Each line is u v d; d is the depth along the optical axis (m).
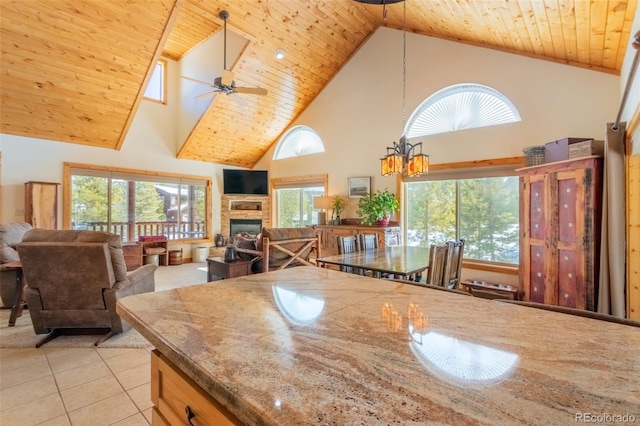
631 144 2.61
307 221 7.36
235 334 0.92
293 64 5.88
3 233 3.88
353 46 6.04
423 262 3.11
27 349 2.81
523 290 3.65
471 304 1.22
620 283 2.67
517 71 4.39
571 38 3.39
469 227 4.90
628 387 0.65
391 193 5.63
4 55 4.20
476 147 4.75
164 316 1.07
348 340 0.88
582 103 3.92
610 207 2.73
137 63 4.91
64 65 4.57
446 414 0.56
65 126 5.40
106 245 2.79
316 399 0.61
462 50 4.88
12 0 3.72
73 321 2.91
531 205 3.56
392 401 0.60
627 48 3.02
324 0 4.88
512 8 3.30
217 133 6.86
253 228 7.96
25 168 5.25
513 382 0.66
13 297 3.71
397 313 1.11
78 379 2.35
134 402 2.08
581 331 0.95
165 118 6.91
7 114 4.85
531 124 4.28
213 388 0.68
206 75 6.10
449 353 0.80
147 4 4.18
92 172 5.96
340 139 6.47
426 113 5.34
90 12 4.08
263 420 0.57
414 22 5.05
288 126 7.50
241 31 4.96
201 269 6.39
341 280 1.62
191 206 7.46
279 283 1.55
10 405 2.04
